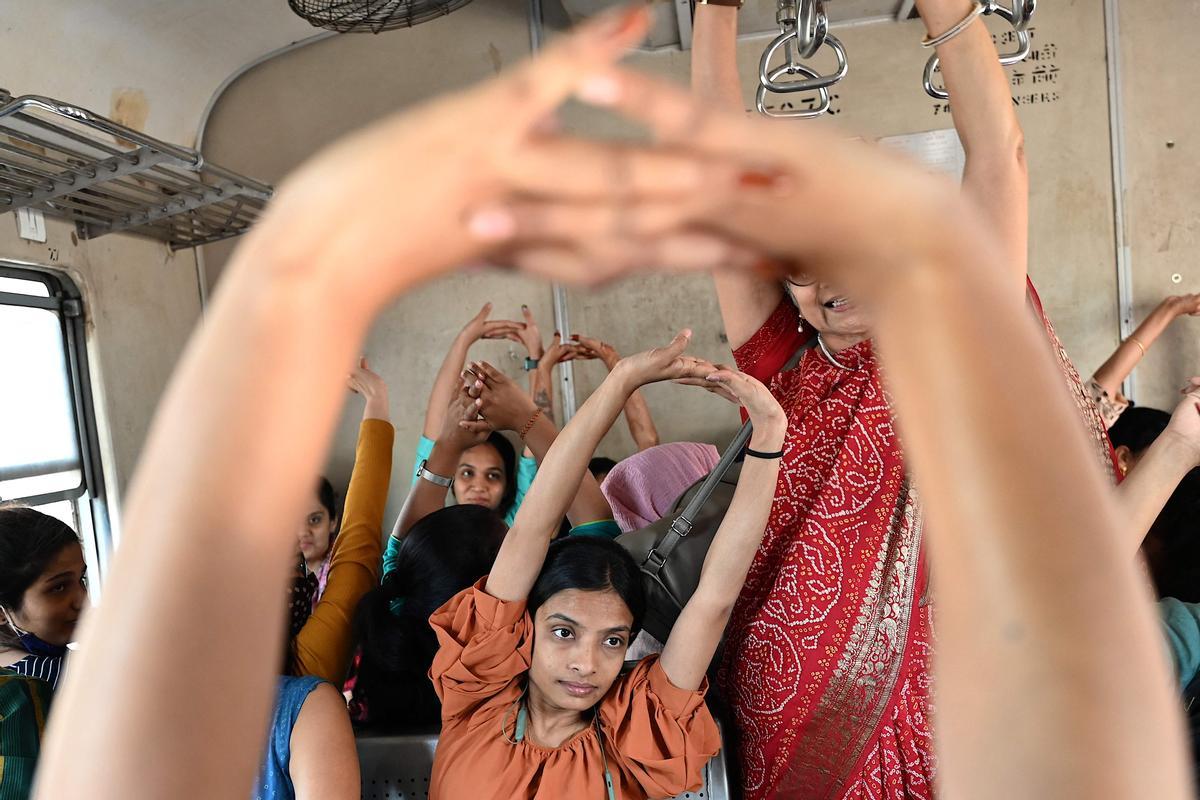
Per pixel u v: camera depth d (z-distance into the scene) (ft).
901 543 3.59
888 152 0.65
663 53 9.35
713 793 4.20
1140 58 8.93
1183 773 0.72
